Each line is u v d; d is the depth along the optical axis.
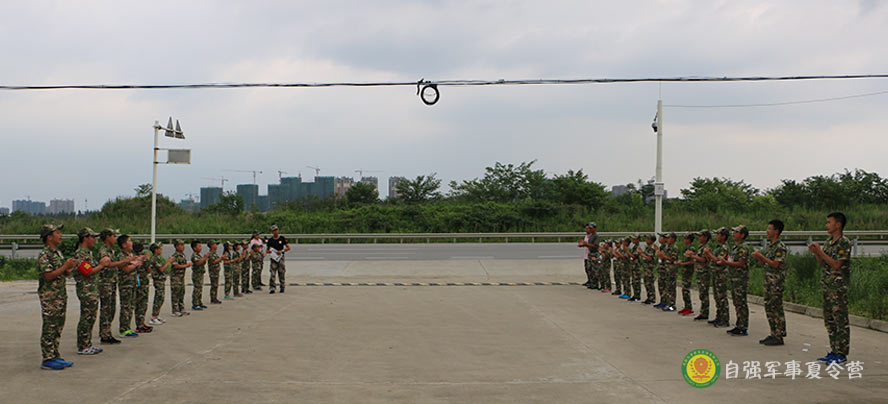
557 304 13.52
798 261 15.56
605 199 44.19
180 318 11.52
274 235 15.80
